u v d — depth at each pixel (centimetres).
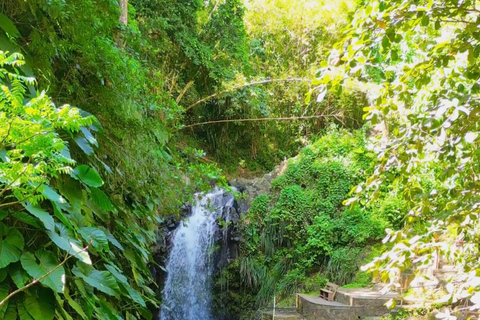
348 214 763
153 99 335
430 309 523
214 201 812
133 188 314
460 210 231
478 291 235
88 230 203
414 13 220
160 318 729
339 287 670
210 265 788
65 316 171
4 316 155
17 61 142
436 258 573
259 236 803
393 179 260
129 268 307
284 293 729
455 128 235
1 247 156
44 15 233
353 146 862
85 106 271
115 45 306
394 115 431
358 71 228
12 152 139
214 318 768
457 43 241
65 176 201
